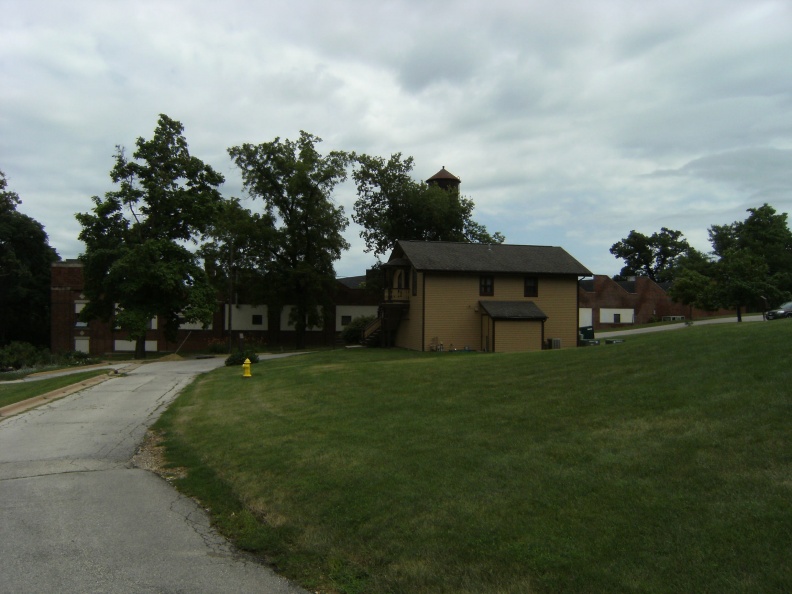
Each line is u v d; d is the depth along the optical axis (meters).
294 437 10.34
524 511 5.93
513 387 12.15
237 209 50.00
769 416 7.38
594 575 4.63
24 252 59.94
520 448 7.98
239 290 54.88
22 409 15.65
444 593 4.76
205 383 20.50
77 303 56.16
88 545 6.22
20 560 5.81
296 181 48.81
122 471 9.38
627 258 105.56
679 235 103.94
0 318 60.56
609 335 47.03
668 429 7.71
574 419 9.04
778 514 5.02
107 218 41.00
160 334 55.84
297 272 48.88
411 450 8.55
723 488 5.69
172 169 41.69
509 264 38.94
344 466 8.17
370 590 5.01
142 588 5.19
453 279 37.84
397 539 5.78
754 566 4.40
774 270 59.94
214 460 9.59
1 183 56.75
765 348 10.60
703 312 70.19
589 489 6.21
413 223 58.81
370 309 59.22
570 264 39.81
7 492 8.20
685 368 10.60
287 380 18.45
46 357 39.84
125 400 17.12
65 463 9.90
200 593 5.09
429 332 37.50
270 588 5.19
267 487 7.84
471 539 5.53
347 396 14.03
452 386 13.32
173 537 6.46
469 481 6.96
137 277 38.47
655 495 5.81
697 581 4.34
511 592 4.61
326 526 6.34
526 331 36.84
